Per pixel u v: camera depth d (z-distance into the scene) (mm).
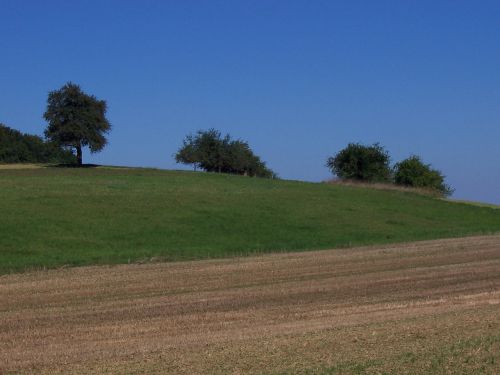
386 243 39656
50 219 40531
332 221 48000
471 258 32219
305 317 17422
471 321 15719
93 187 56750
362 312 18094
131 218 42938
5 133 143500
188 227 41500
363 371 11484
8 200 46031
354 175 96500
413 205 60188
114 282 24438
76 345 14266
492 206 65812
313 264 29922
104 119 114000
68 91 111750
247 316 17656
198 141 112000
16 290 22609
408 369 11602
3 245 33312
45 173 76000
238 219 45469
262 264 29844
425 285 23750
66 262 29641
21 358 13055
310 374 11320
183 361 12312
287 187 66812
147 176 73562
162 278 25500
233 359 12383
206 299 20766
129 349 13633
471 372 11484
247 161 113188
